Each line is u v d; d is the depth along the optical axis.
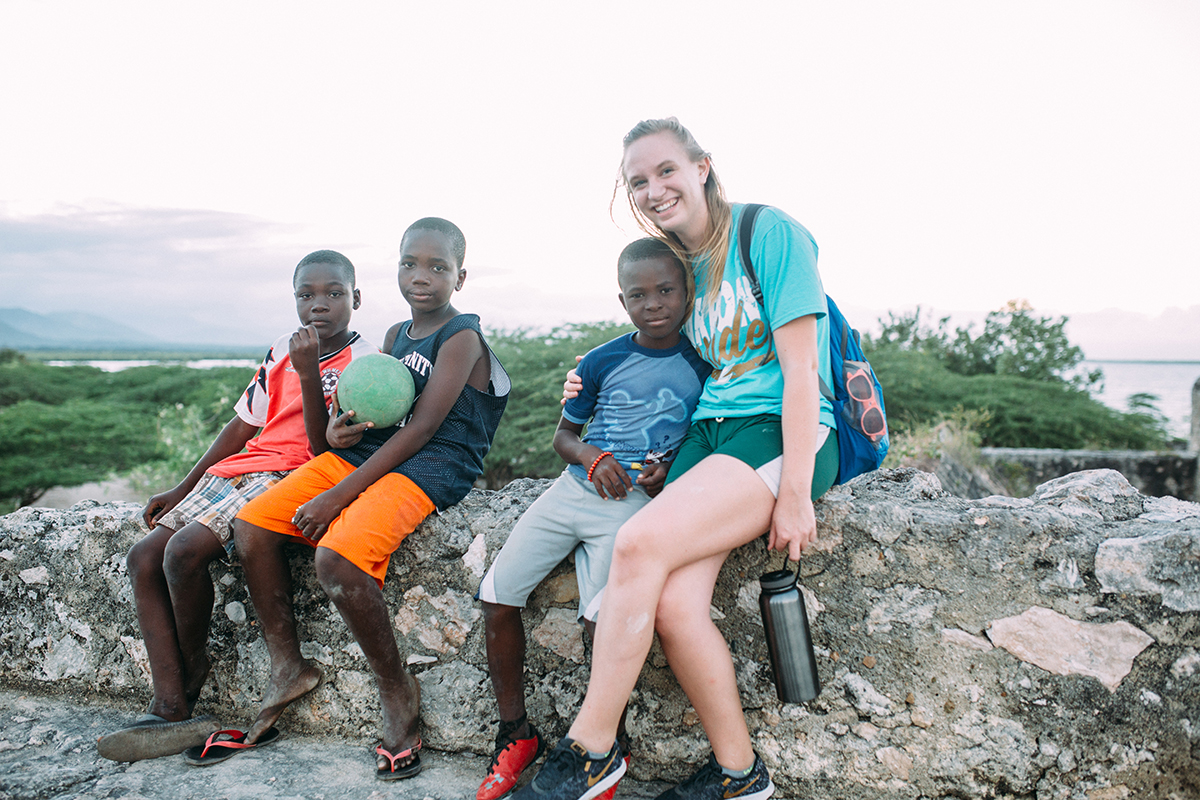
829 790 2.07
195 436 9.83
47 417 14.92
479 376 2.44
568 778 1.75
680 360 2.19
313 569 2.43
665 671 2.18
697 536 1.80
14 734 2.44
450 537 2.36
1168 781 1.81
